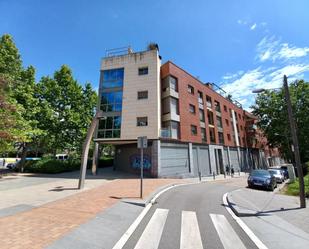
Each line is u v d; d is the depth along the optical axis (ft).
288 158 133.59
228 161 118.83
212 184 59.82
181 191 42.78
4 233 16.83
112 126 81.15
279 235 18.75
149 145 78.48
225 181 73.36
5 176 66.13
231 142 129.18
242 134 150.92
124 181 56.18
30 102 79.97
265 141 188.24
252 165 153.58
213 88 131.03
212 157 103.40
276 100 122.83
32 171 82.07
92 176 69.26
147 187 45.03
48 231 17.62
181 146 85.05
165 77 87.25
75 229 18.29
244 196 38.37
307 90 111.96
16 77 72.33
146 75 83.15
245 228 20.57
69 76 97.60
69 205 26.58
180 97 88.63
